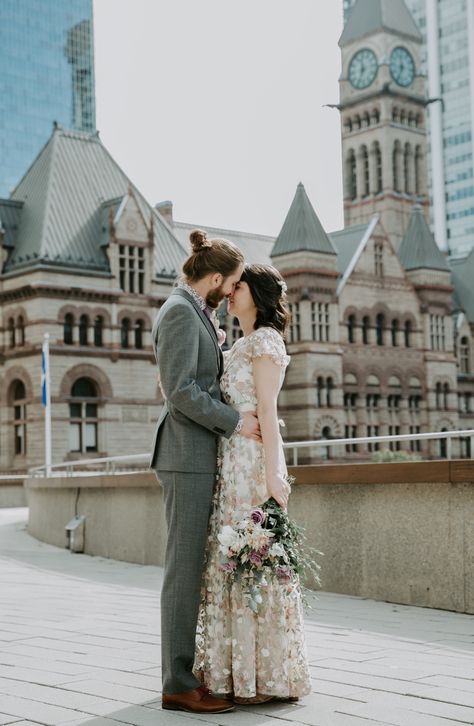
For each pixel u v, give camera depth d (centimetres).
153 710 588
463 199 16725
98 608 1029
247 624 600
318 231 7612
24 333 6106
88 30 17088
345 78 10681
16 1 16300
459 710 570
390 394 8019
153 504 1561
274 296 647
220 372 645
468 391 9031
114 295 6225
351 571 1138
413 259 8475
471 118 16600
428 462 1038
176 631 596
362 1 10631
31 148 16375
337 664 705
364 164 10581
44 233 6084
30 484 2136
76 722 560
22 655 760
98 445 6138
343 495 1151
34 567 1528
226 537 592
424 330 8344
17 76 16275
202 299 629
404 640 813
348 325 7769
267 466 616
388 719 554
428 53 17100
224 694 609
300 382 7425
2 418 6169
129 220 6356
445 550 1030
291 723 554
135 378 6294
